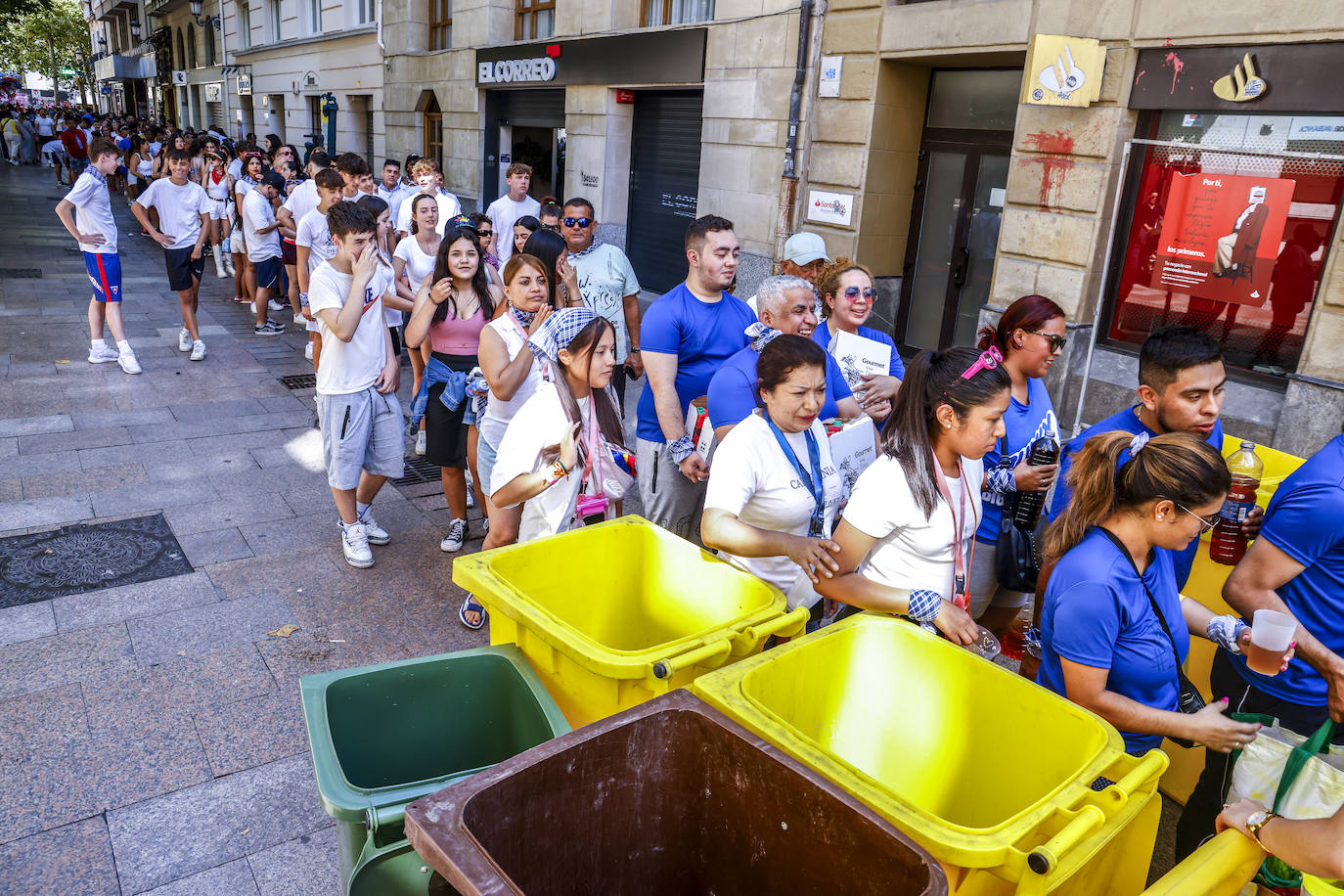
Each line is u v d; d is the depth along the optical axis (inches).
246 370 321.7
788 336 107.7
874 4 309.7
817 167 341.4
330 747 76.0
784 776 67.3
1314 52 212.2
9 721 127.1
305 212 369.7
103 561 175.3
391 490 226.1
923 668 87.2
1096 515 86.5
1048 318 127.4
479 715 91.5
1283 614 87.9
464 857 55.4
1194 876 66.6
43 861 103.4
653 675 80.0
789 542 99.2
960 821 85.7
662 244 447.2
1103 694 84.8
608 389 130.9
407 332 178.7
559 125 506.9
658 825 73.5
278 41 904.9
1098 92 250.8
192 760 121.9
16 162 1328.7
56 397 276.4
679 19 419.5
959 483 103.1
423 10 632.4
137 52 1862.7
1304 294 226.2
